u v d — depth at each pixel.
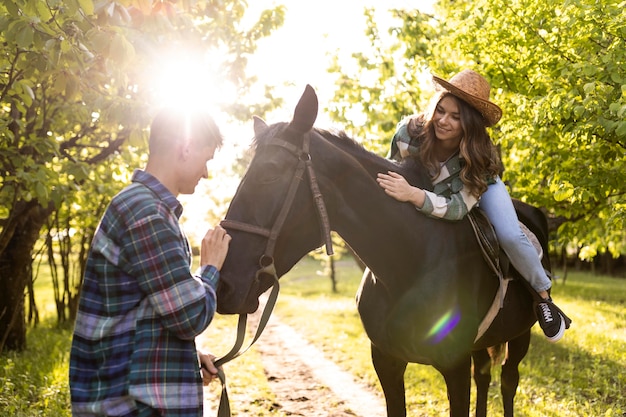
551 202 6.61
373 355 3.03
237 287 2.28
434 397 5.84
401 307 2.75
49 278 30.23
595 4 4.62
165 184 2.13
